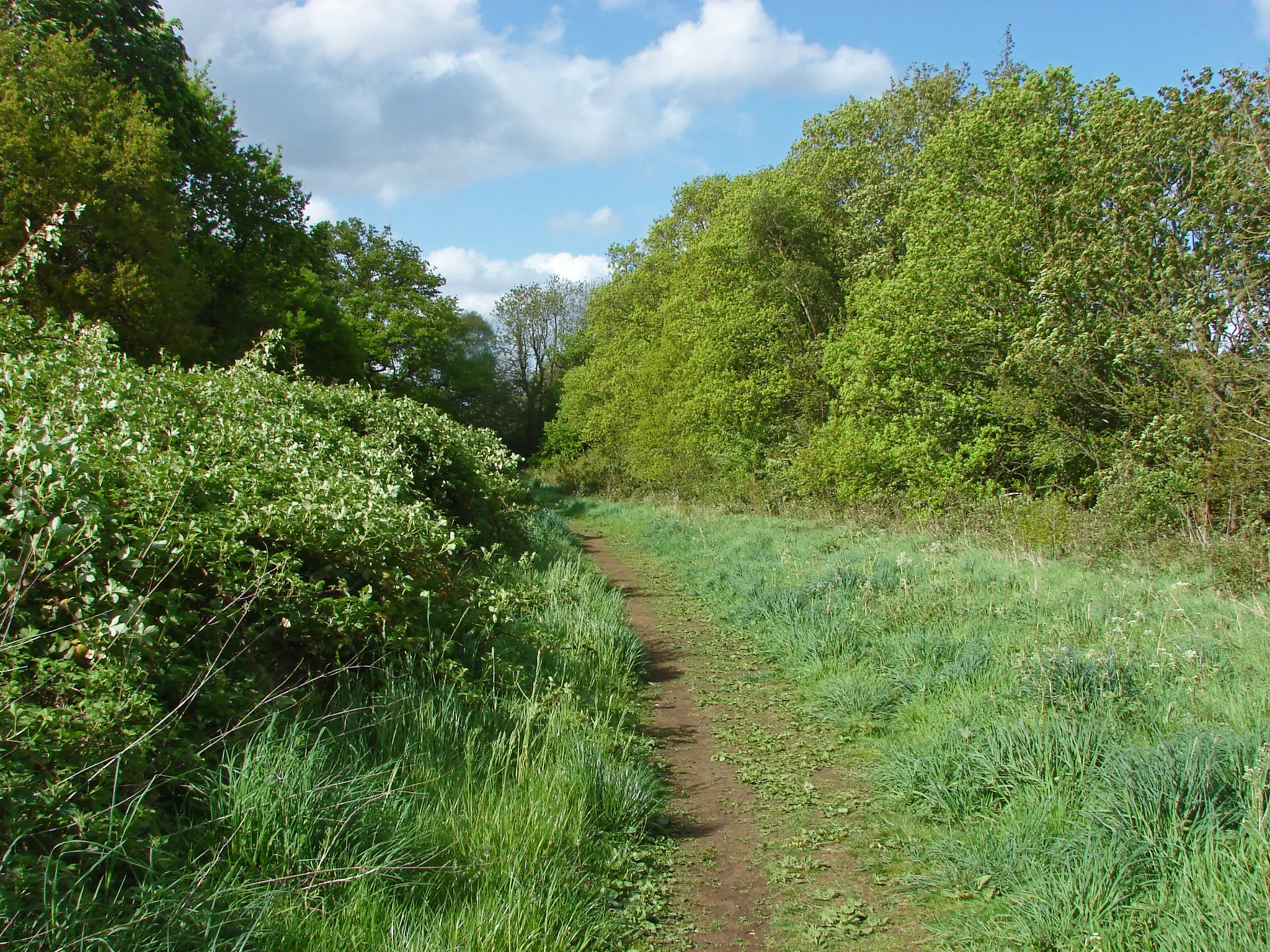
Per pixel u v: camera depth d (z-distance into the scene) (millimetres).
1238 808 3705
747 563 13266
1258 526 11414
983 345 17156
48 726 3146
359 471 8109
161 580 3836
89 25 17609
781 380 23375
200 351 17109
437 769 4391
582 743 5117
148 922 2691
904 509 17172
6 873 2578
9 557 3672
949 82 24938
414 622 5906
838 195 25812
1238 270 13125
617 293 40094
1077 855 3680
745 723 6660
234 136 22562
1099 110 15469
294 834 3387
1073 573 10516
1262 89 13125
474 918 3238
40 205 13508
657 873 4168
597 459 40562
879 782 5234
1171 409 13430
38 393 5488
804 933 3592
